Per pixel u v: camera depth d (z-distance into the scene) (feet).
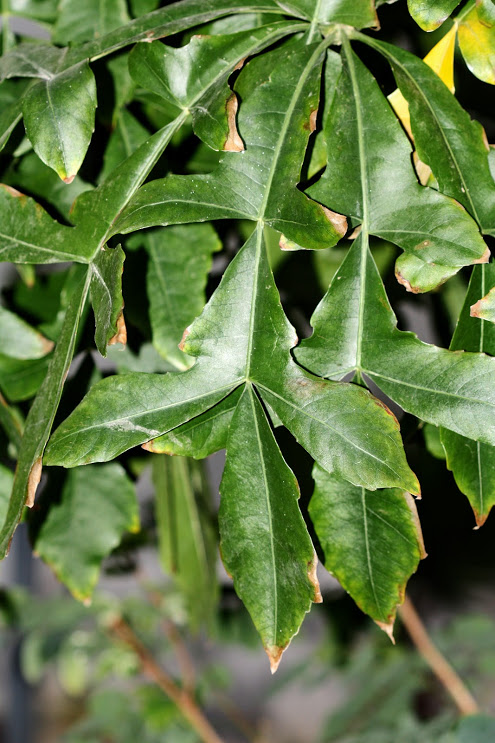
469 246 2.49
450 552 4.25
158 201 2.52
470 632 4.97
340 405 2.47
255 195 2.53
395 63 2.60
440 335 3.05
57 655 5.23
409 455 3.05
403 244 2.51
